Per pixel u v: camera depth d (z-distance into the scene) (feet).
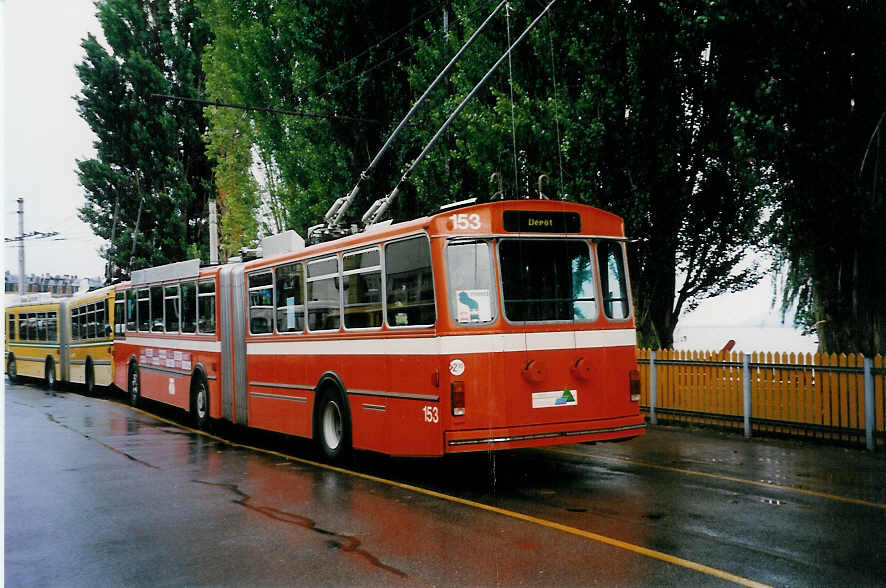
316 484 29.55
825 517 22.66
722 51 42.22
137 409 61.26
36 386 90.27
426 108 60.85
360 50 68.85
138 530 22.79
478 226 27.48
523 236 28.02
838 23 36.55
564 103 46.85
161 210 112.57
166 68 116.37
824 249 39.93
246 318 42.75
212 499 26.96
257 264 41.45
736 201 49.65
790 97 37.42
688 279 52.16
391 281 29.71
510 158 48.70
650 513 23.47
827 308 40.29
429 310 27.32
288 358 38.06
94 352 73.72
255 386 41.63
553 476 29.94
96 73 111.34
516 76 52.16
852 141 37.70
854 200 37.27
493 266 27.45
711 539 20.42
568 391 27.96
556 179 47.65
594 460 33.35
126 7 113.29
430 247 27.22
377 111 68.54
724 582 16.98
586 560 18.74
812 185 38.01
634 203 47.06
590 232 29.35
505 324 27.20
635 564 18.34
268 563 19.15
